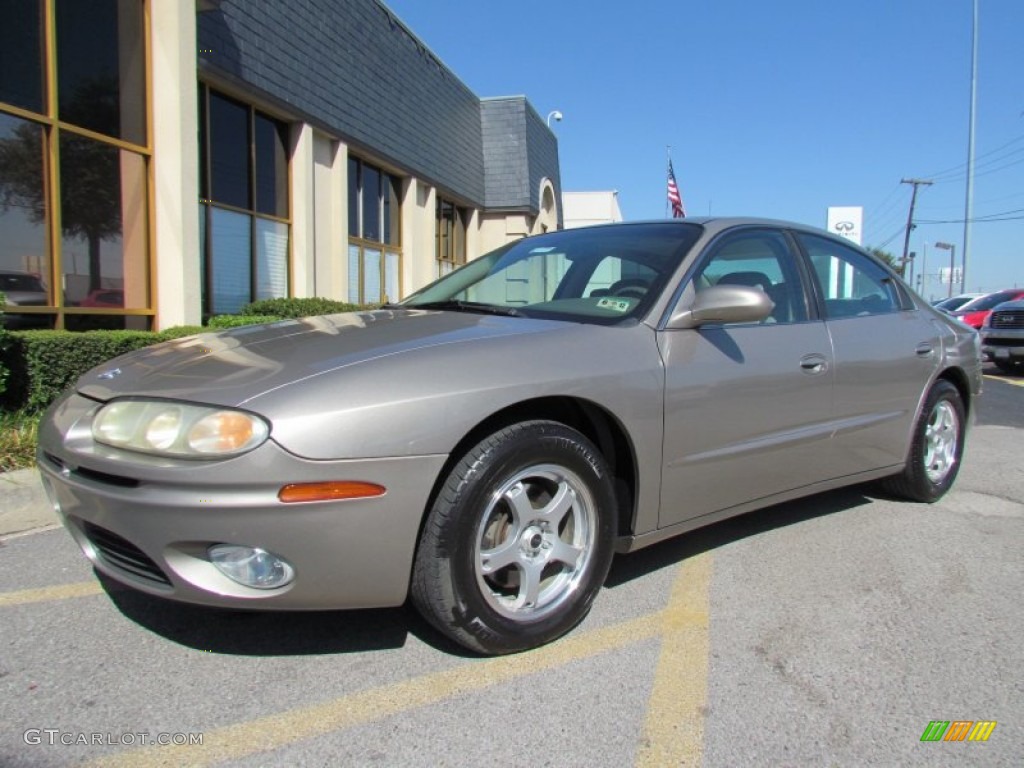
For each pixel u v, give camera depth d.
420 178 16.25
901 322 4.23
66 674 2.47
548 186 23.58
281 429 2.14
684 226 3.54
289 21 10.97
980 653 2.72
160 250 8.66
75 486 2.34
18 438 4.76
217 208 10.13
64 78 7.65
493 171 20.80
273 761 2.04
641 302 3.08
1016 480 5.26
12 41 7.09
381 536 2.26
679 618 2.95
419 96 16.09
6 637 2.71
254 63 10.12
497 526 2.56
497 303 3.45
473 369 2.46
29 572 3.32
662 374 2.90
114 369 2.75
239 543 2.16
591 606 2.96
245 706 2.30
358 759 2.06
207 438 2.15
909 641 2.80
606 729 2.21
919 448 4.32
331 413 2.20
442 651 2.65
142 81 8.48
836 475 3.81
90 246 7.96
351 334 2.78
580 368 2.67
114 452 2.29
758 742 2.17
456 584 2.39
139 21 8.41
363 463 2.20
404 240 15.92
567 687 2.43
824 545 3.81
